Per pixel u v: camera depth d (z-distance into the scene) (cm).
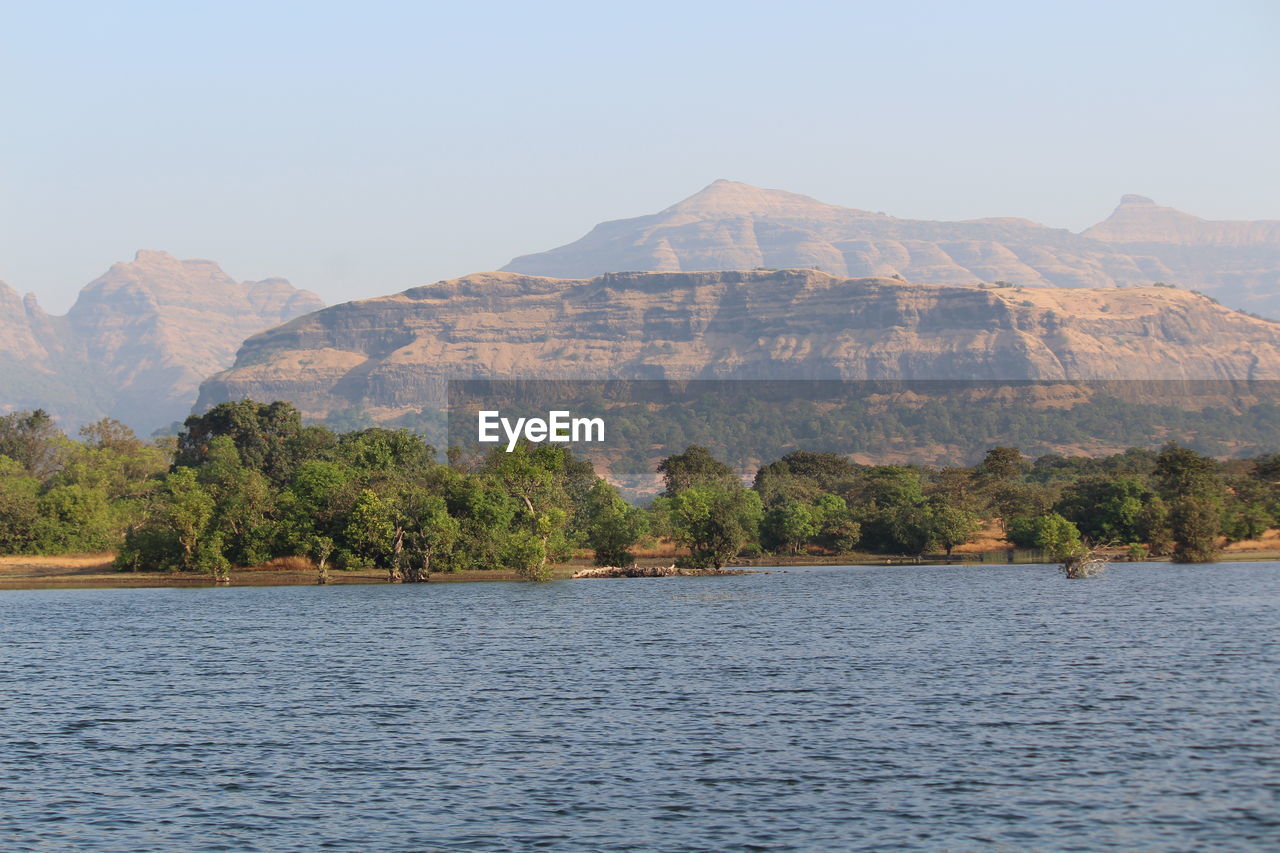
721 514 16175
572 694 6031
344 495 14962
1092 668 6688
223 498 15525
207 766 4509
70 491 17538
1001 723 5119
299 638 8700
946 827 3619
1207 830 3553
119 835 3638
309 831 3659
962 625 9094
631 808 3859
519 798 4003
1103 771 4247
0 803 4000
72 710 5722
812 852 3406
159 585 14175
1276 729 4881
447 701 5872
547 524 14975
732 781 4184
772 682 6341
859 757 4519
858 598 11844
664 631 8938
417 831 3650
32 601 12325
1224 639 7900
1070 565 14375
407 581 14538
